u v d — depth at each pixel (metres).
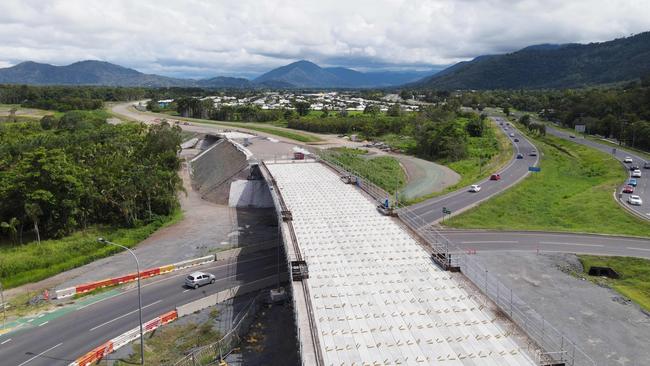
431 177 123.31
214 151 144.12
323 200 64.44
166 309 52.28
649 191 98.00
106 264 65.94
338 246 46.50
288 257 43.34
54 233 76.25
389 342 29.70
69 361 42.41
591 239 70.69
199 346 45.25
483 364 27.30
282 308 52.88
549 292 52.66
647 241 69.06
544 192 102.06
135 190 82.12
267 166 94.12
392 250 45.41
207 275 58.78
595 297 51.47
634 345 41.75
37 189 74.50
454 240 71.19
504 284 54.66
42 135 128.38
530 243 69.38
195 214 91.25
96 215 83.50
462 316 32.84
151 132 129.88
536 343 29.58
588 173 123.31
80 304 53.91
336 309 33.94
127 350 44.50
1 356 43.22
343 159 126.44
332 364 27.44
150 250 71.31
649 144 150.25
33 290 58.06
